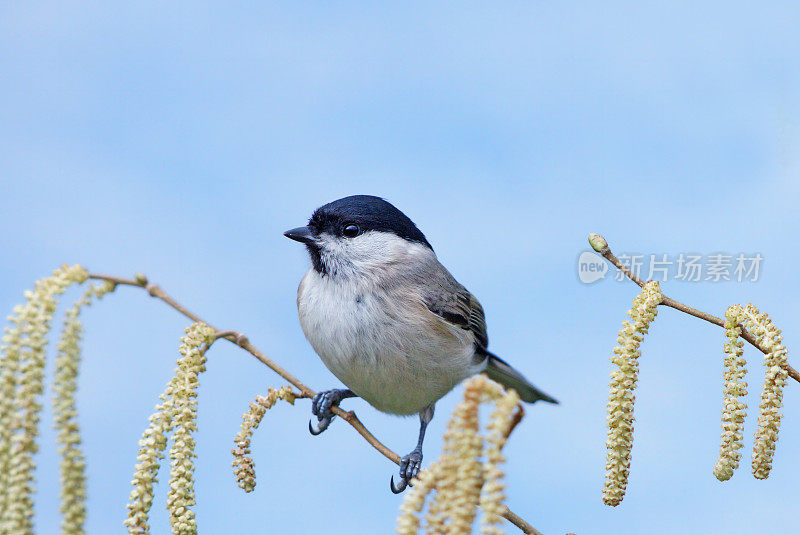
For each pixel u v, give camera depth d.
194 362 5.95
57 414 4.87
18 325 4.87
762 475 6.52
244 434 6.80
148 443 5.61
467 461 4.36
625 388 6.33
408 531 4.47
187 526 5.57
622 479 6.27
